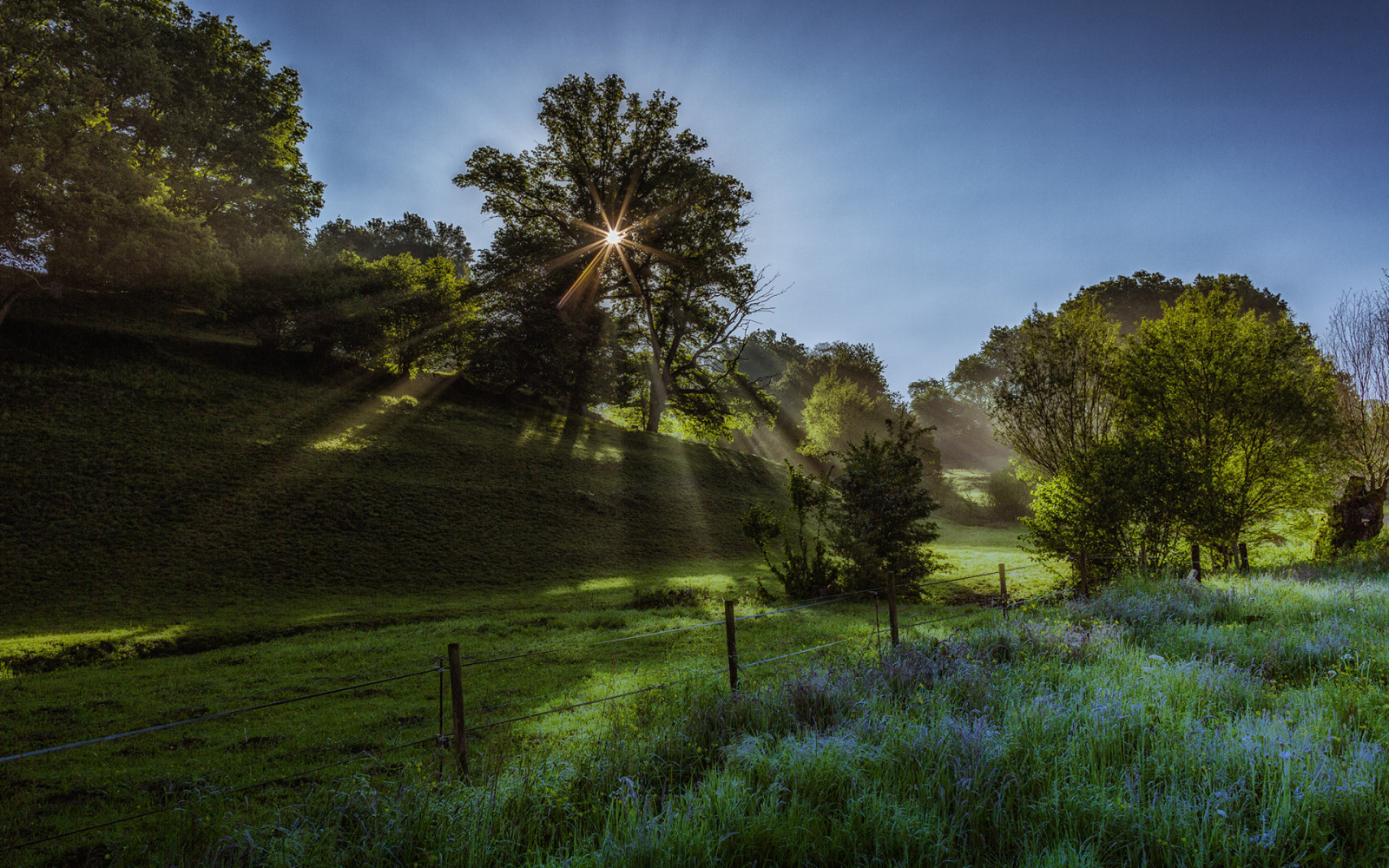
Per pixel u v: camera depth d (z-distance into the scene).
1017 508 57.16
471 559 28.39
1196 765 4.73
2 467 25.73
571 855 4.07
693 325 56.38
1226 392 20.16
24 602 20.03
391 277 48.94
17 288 34.53
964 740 5.12
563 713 8.33
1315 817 4.03
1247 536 20.98
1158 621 10.50
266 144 52.78
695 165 53.56
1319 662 7.41
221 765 7.68
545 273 53.19
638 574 29.72
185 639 16.92
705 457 53.06
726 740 6.05
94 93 35.12
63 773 7.54
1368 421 24.20
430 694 10.80
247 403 36.84
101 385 33.44
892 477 21.61
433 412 44.34
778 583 25.94
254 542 25.72
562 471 40.50
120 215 32.91
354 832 4.64
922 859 3.84
